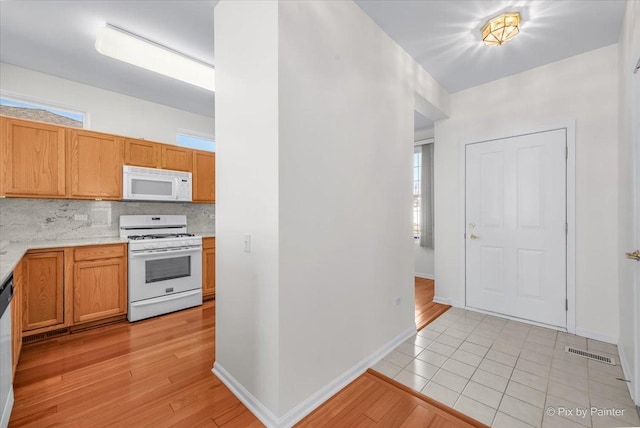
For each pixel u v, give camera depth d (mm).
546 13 2037
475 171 3191
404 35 2297
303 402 1557
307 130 1595
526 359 2127
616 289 2373
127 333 2592
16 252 2045
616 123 2385
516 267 2906
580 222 2553
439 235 3500
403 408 1601
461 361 2107
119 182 3131
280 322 1443
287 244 1480
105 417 1511
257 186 1565
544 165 2744
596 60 2480
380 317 2195
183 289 3285
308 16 1607
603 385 1801
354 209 1944
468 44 2418
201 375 1911
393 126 2354
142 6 2031
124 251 2898
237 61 1716
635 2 1685
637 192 1665
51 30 2303
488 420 1502
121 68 2908
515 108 2920
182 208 3953
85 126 3305
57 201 2969
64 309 2533
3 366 1381
